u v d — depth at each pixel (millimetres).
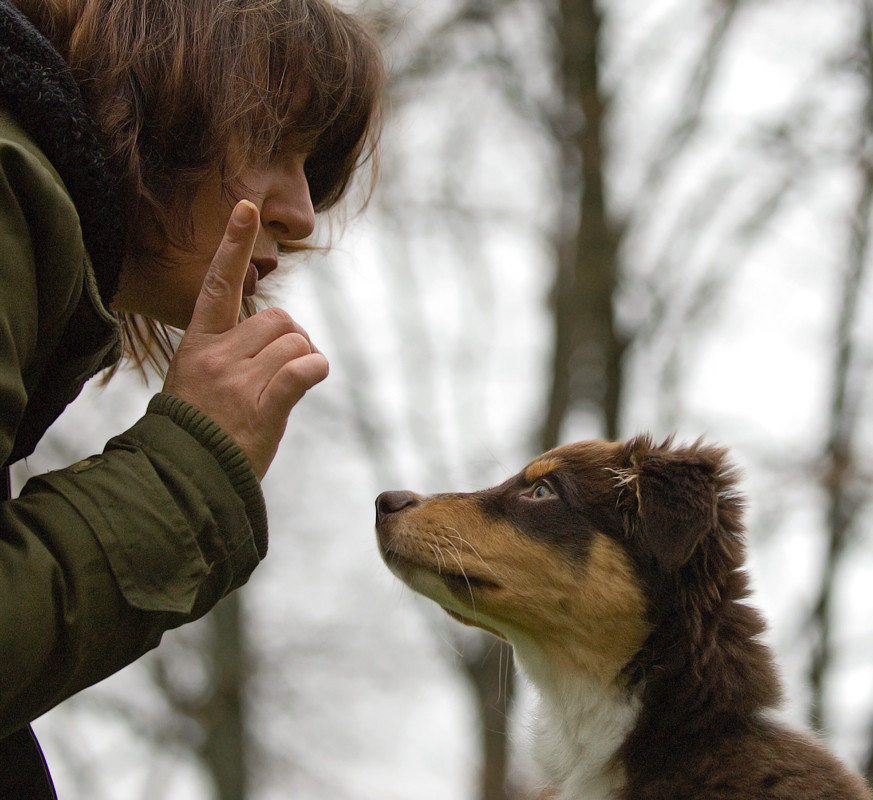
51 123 1960
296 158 2594
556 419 11125
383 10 3822
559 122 11211
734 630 3461
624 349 11188
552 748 3783
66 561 1807
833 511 11750
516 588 3631
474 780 10000
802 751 3230
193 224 2391
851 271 12234
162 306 2482
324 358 2186
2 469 2133
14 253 1800
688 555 3361
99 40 2234
